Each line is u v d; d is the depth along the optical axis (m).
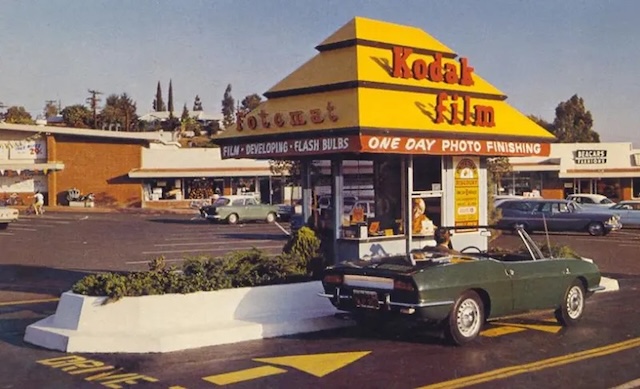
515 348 9.84
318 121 12.88
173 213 51.66
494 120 14.59
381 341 10.27
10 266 20.27
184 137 94.75
